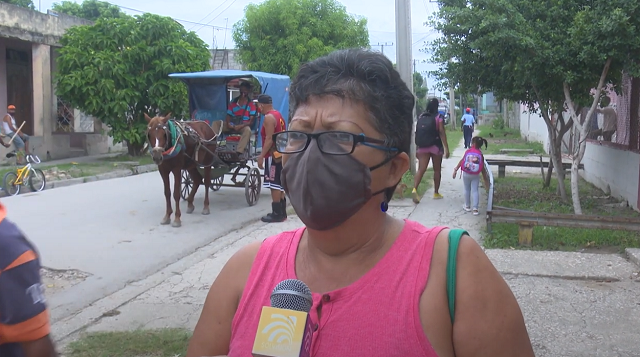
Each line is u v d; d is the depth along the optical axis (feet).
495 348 4.57
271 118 29.50
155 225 30.42
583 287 18.92
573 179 28.91
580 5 26.99
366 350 4.49
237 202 37.17
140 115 63.82
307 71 5.06
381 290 4.69
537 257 22.08
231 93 47.55
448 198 35.45
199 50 64.23
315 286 4.98
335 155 4.70
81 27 61.41
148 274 22.29
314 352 4.58
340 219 4.76
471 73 33.65
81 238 27.50
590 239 24.20
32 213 33.53
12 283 5.99
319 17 91.86
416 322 4.52
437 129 33.76
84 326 16.97
